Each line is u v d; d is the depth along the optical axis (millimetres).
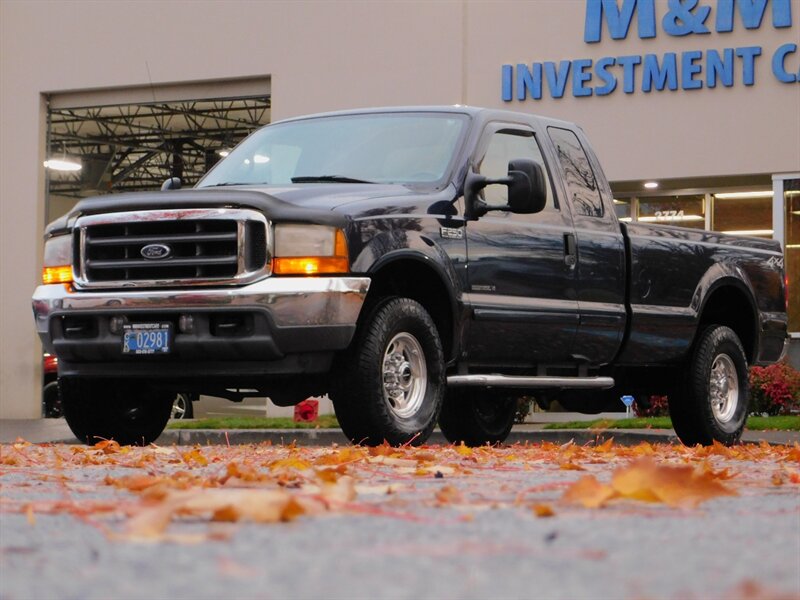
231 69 22875
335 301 7941
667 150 20109
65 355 8672
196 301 8125
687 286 10758
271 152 9742
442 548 2783
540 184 8836
